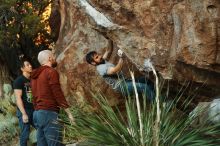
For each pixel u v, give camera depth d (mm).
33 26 12789
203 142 5566
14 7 12852
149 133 5562
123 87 6605
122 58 6688
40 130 6242
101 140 5730
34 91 6242
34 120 6234
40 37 13852
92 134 5797
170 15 6176
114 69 6555
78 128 6012
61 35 9094
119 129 5738
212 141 5695
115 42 6574
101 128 5801
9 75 13844
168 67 6266
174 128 5652
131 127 5676
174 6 6133
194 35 5930
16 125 9375
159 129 5516
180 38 6074
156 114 5781
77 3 7051
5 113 10000
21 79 7688
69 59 8297
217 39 5836
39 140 6273
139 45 6410
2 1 12461
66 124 6172
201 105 6094
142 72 6555
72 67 8211
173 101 6062
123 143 5617
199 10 5875
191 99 6254
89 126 5992
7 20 12992
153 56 6320
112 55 7535
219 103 5898
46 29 13516
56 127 6109
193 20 5930
